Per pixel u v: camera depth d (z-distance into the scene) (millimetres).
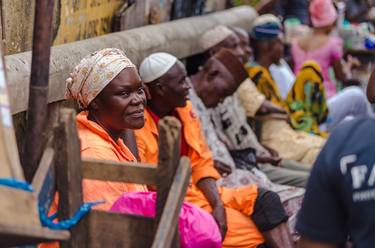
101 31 5895
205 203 5121
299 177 6598
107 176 3061
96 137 3977
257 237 4961
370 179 2561
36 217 2652
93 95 4074
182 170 2980
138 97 4133
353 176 2580
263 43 7594
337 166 2609
